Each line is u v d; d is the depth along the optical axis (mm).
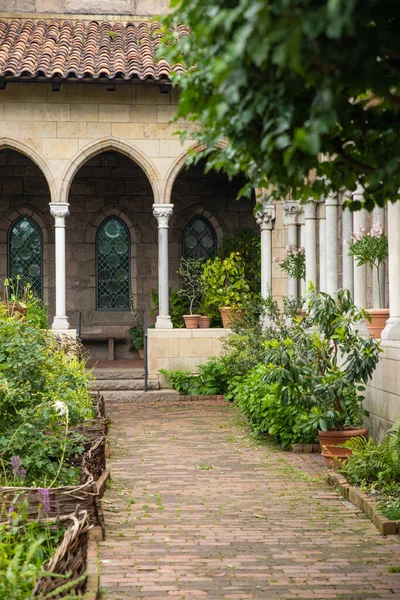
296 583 5305
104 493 8141
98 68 15375
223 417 13539
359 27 3102
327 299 9688
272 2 2812
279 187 4016
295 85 3291
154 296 18672
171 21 3732
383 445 8266
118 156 19281
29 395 7367
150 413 14109
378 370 10016
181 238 19547
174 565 5691
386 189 3963
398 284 9836
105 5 18703
